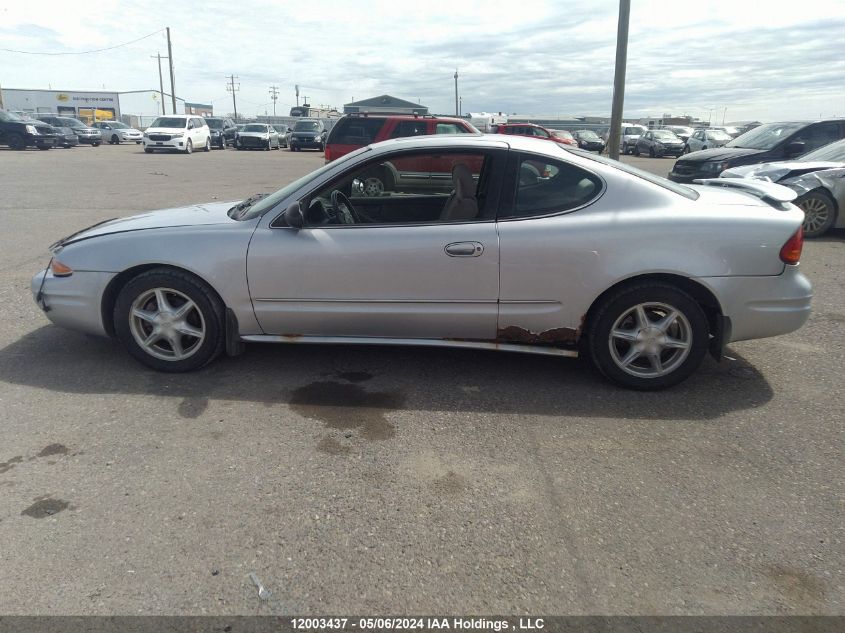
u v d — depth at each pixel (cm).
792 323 376
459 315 381
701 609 221
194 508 271
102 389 385
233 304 389
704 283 364
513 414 361
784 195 404
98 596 222
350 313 386
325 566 239
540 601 224
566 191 376
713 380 411
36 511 267
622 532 260
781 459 316
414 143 395
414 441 330
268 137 3634
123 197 1268
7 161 2259
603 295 376
